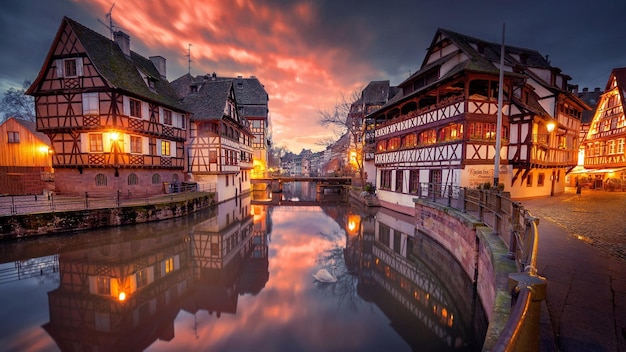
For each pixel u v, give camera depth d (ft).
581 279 16.60
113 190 60.80
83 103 59.11
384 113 77.66
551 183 68.23
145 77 69.92
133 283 32.17
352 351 20.18
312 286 32.07
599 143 89.56
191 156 83.87
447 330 23.16
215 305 27.53
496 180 37.32
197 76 122.21
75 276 33.30
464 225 30.17
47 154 78.18
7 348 20.15
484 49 62.18
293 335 22.53
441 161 53.26
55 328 22.86
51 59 60.08
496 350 4.70
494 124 49.49
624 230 28.71
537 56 74.84
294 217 73.46
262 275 35.37
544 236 26.25
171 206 59.62
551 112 64.59
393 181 71.77
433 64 63.41
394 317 25.25
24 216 42.75
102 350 20.30
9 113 116.16
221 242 48.47
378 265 38.42
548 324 12.06
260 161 160.15
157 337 22.02
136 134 63.87
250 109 160.25
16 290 29.58
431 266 36.81
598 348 10.48
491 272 19.72
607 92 85.87
